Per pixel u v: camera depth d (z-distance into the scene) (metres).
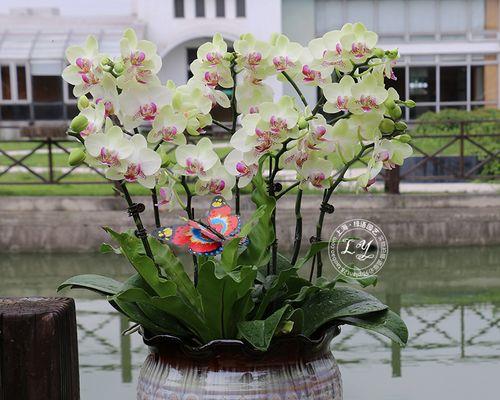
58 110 23.80
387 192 9.68
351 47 1.98
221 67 2.07
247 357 1.96
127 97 1.96
